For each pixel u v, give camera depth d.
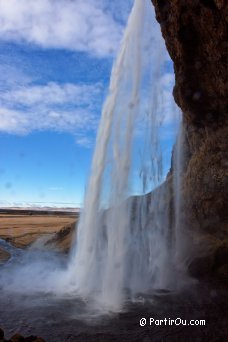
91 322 8.63
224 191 15.80
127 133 13.50
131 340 7.52
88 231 14.35
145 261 14.82
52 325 8.45
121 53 14.31
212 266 13.91
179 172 20.03
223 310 9.60
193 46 14.78
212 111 16.66
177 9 13.76
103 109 14.53
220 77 14.73
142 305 10.07
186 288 12.10
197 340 7.56
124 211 13.36
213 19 12.84
